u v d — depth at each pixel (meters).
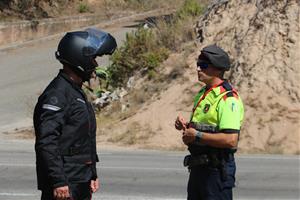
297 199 16.56
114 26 84.06
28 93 50.09
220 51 9.83
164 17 50.28
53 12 85.25
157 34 42.50
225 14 39.59
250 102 31.55
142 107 35.03
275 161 24.16
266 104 31.09
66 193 8.01
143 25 49.25
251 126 29.61
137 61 40.62
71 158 8.20
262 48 34.38
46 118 8.06
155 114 33.31
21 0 81.75
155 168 21.89
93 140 8.50
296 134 28.75
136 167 22.12
